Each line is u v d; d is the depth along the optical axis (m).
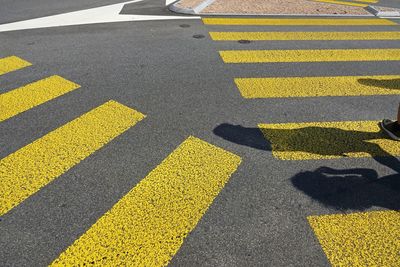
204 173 3.92
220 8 11.30
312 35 9.09
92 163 4.05
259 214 3.38
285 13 11.12
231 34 8.91
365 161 4.20
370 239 3.13
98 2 12.12
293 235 3.16
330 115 5.25
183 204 3.47
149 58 7.22
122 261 2.88
